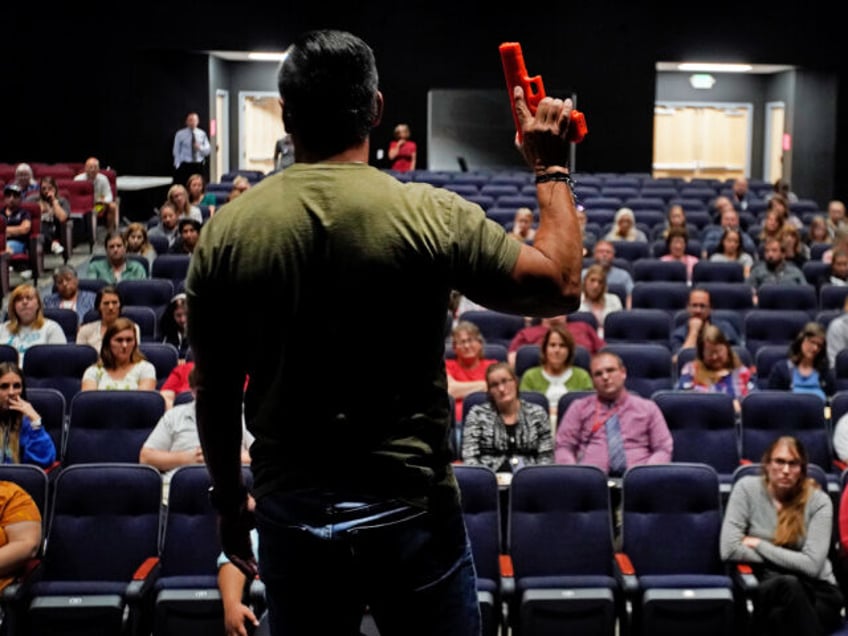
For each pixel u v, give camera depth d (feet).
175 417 20.88
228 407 4.97
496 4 63.21
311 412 4.70
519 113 5.01
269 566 4.85
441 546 4.77
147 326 29.94
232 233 4.72
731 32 63.93
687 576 17.78
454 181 54.75
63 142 63.16
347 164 4.77
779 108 73.10
